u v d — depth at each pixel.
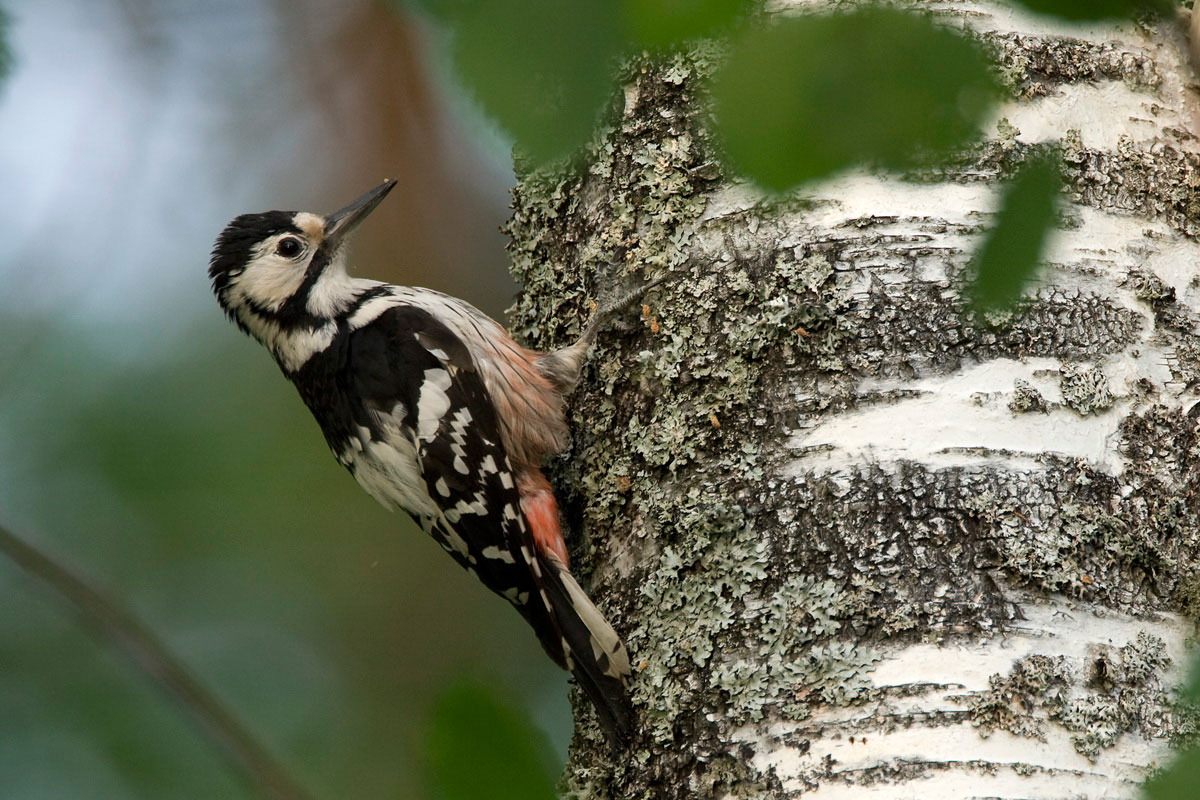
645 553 7.11
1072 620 6.11
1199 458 6.59
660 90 7.60
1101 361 6.61
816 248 6.92
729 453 6.87
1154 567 6.32
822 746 6.05
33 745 10.30
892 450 6.49
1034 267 4.65
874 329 6.72
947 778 5.80
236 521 12.38
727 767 6.30
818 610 6.30
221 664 12.01
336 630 12.56
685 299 7.27
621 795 6.77
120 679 10.67
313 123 12.46
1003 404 6.51
